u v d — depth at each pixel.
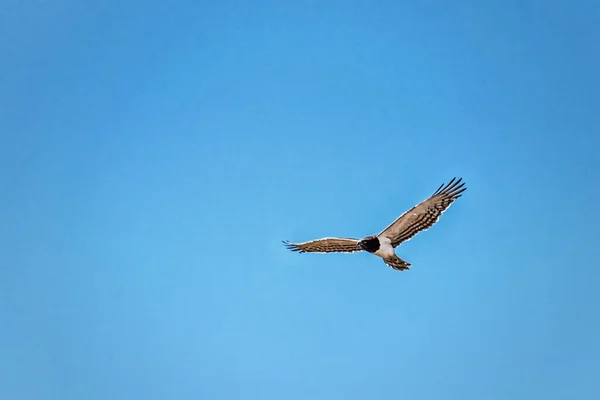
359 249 20.30
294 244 20.67
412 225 19.34
